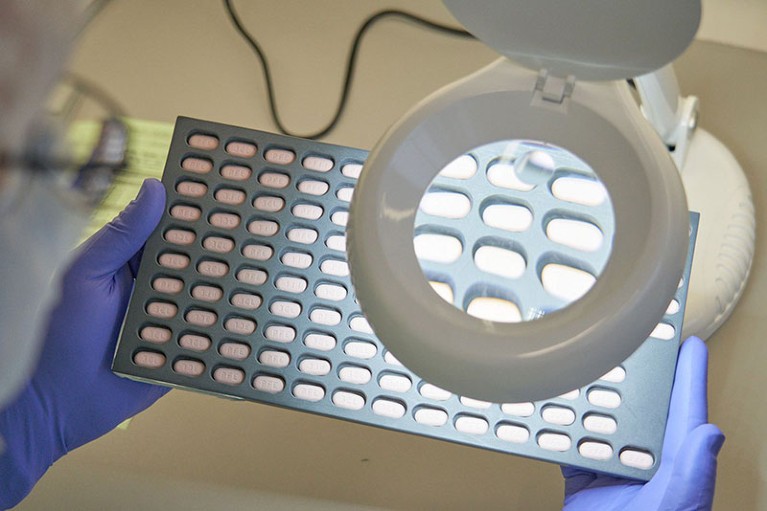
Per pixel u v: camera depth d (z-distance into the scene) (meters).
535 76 0.51
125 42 0.91
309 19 0.91
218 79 0.90
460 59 0.89
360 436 0.77
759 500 0.73
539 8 0.47
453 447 0.76
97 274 0.67
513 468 0.75
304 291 0.63
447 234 0.55
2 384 0.39
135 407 0.72
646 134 0.49
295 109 0.89
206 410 0.78
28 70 0.31
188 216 0.64
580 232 0.54
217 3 0.92
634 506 0.64
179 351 0.62
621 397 0.59
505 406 0.60
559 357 0.44
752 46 0.87
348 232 0.49
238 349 0.62
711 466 0.61
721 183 0.80
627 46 0.47
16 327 0.38
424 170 0.52
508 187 0.56
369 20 0.90
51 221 0.38
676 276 0.45
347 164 0.65
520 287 0.52
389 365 0.61
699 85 0.87
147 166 0.82
